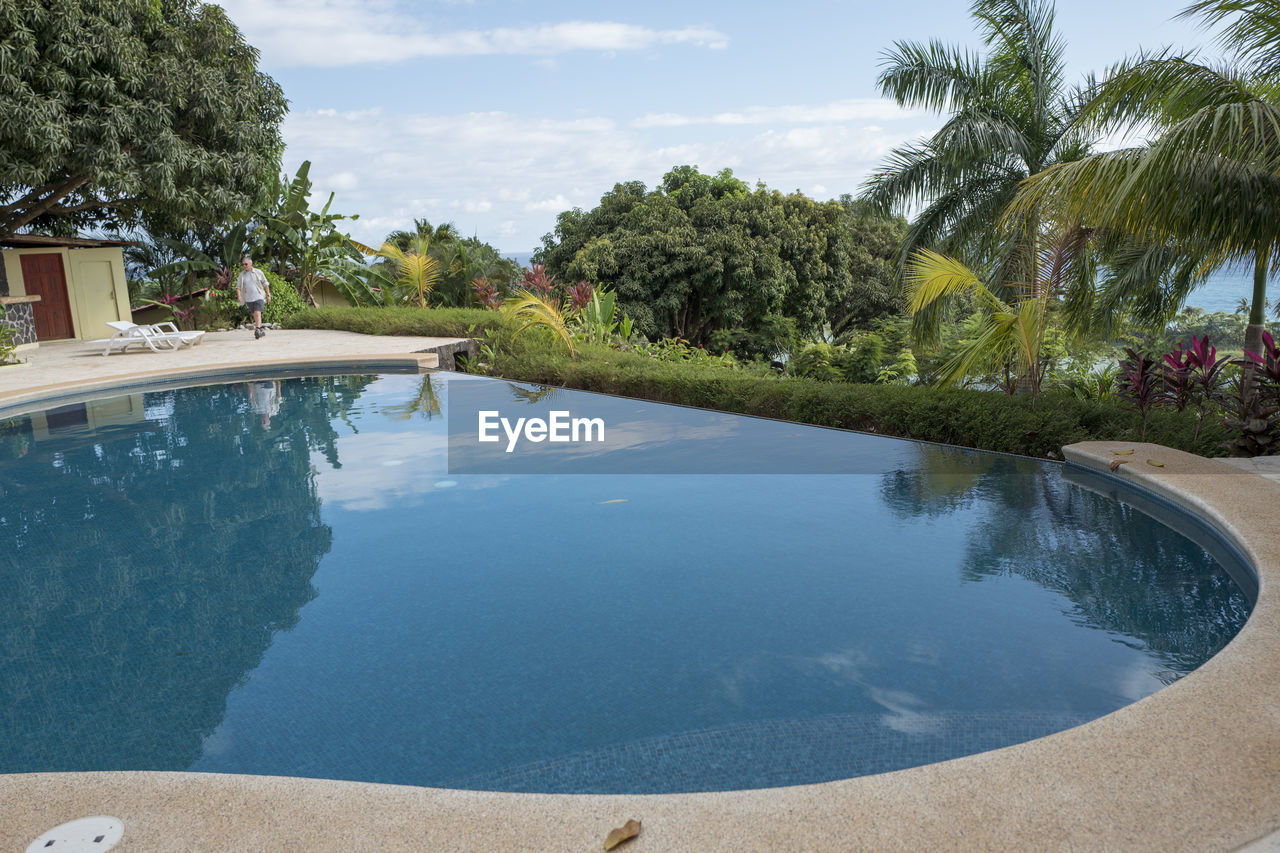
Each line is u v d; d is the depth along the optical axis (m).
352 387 11.46
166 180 14.17
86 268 17.39
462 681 3.37
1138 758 2.26
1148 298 11.88
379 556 4.84
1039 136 11.91
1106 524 5.21
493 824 2.06
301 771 2.78
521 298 13.50
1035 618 3.86
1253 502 4.86
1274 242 6.78
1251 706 2.51
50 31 12.73
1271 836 1.93
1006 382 10.20
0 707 3.23
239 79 16.20
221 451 7.55
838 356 18.78
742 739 2.89
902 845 1.93
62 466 6.99
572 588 4.33
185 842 2.01
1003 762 2.27
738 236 26.62
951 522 5.35
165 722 3.10
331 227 26.84
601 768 2.74
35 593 4.35
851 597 4.15
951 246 12.68
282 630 3.87
